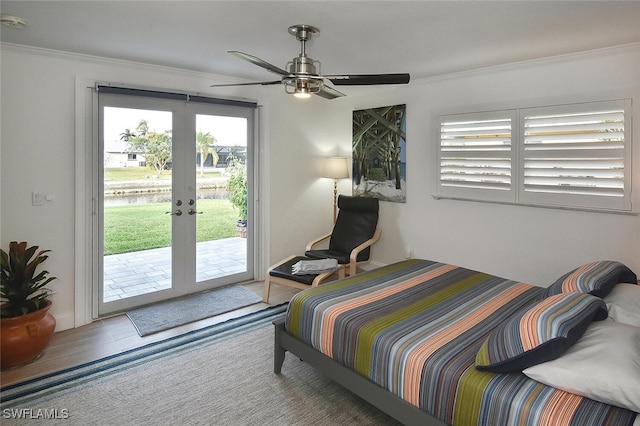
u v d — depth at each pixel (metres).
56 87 3.18
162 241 3.91
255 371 2.68
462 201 4.07
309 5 2.22
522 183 3.60
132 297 3.75
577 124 3.25
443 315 2.22
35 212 3.15
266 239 4.68
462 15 2.36
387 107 4.64
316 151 5.13
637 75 2.96
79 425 2.13
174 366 2.74
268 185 4.64
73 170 3.31
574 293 1.87
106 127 3.49
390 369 1.90
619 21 2.47
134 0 2.16
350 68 3.68
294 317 2.49
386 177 4.73
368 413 2.25
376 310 2.29
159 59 3.40
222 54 3.24
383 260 4.88
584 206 3.26
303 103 4.92
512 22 2.47
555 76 3.35
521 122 3.56
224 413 2.24
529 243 3.62
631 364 1.42
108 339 3.15
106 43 2.94
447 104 4.09
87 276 3.43
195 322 3.48
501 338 1.71
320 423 2.16
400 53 3.18
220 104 4.14
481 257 3.97
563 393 1.52
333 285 2.73
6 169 3.01
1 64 2.94
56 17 2.42
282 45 2.97
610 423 1.35
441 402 1.70
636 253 3.06
